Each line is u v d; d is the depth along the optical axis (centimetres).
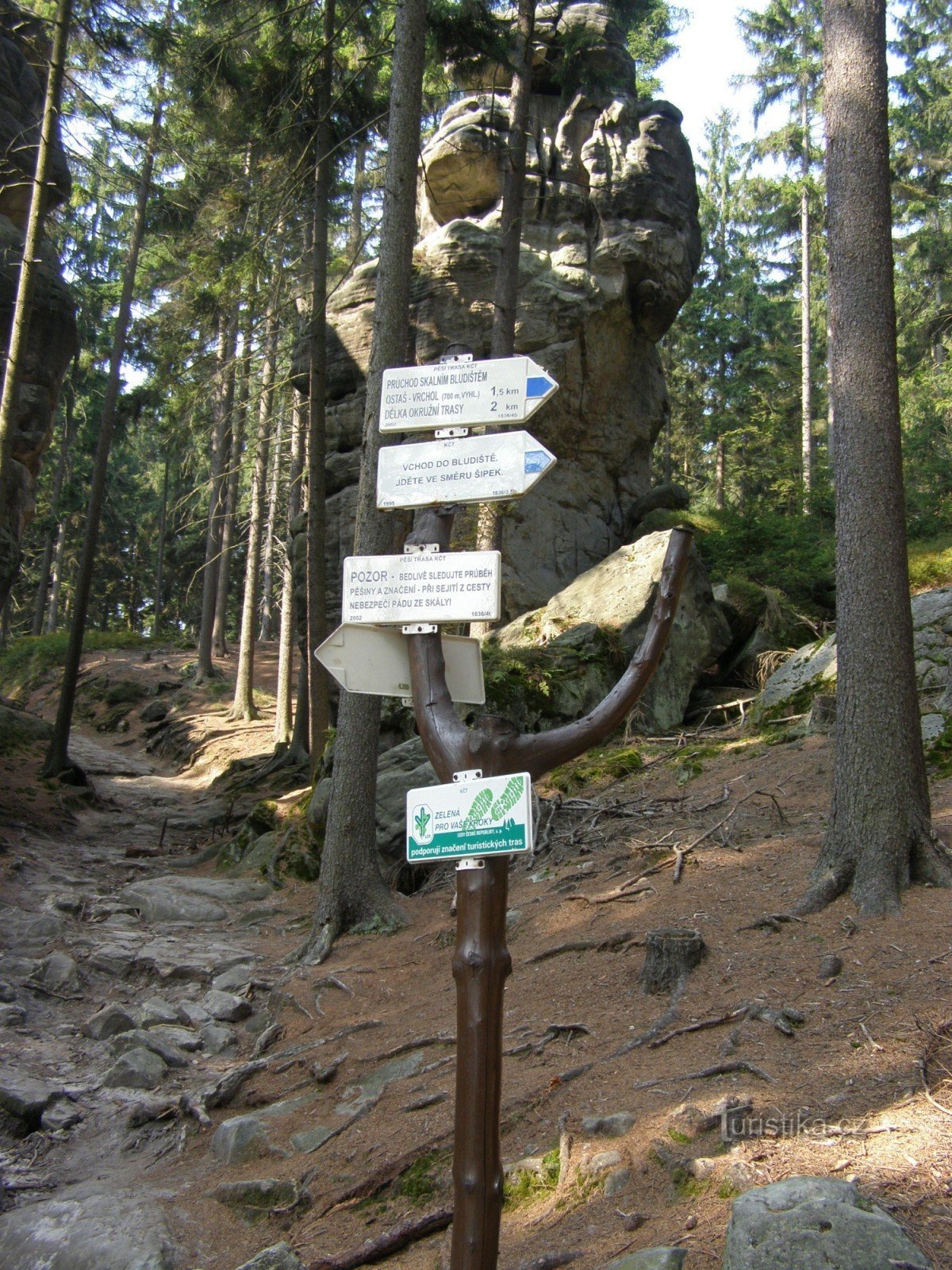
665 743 1398
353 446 2072
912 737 735
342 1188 567
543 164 2152
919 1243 376
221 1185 601
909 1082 486
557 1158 514
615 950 763
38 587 5531
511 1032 677
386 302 1148
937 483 2316
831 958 629
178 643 4478
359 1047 765
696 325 3869
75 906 1251
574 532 2062
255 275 1684
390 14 2009
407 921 1071
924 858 712
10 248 1825
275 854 1413
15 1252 559
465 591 393
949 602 1227
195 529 4762
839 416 786
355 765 1109
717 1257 394
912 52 3750
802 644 1767
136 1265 520
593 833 1073
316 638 1703
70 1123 737
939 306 3281
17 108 1909
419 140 1191
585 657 1528
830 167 818
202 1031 899
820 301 4050
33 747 2280
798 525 2214
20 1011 924
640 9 2291
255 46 1745
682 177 2244
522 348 2020
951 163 3584
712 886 820
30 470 1911
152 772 2827
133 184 2206
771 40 3659
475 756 378
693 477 4025
